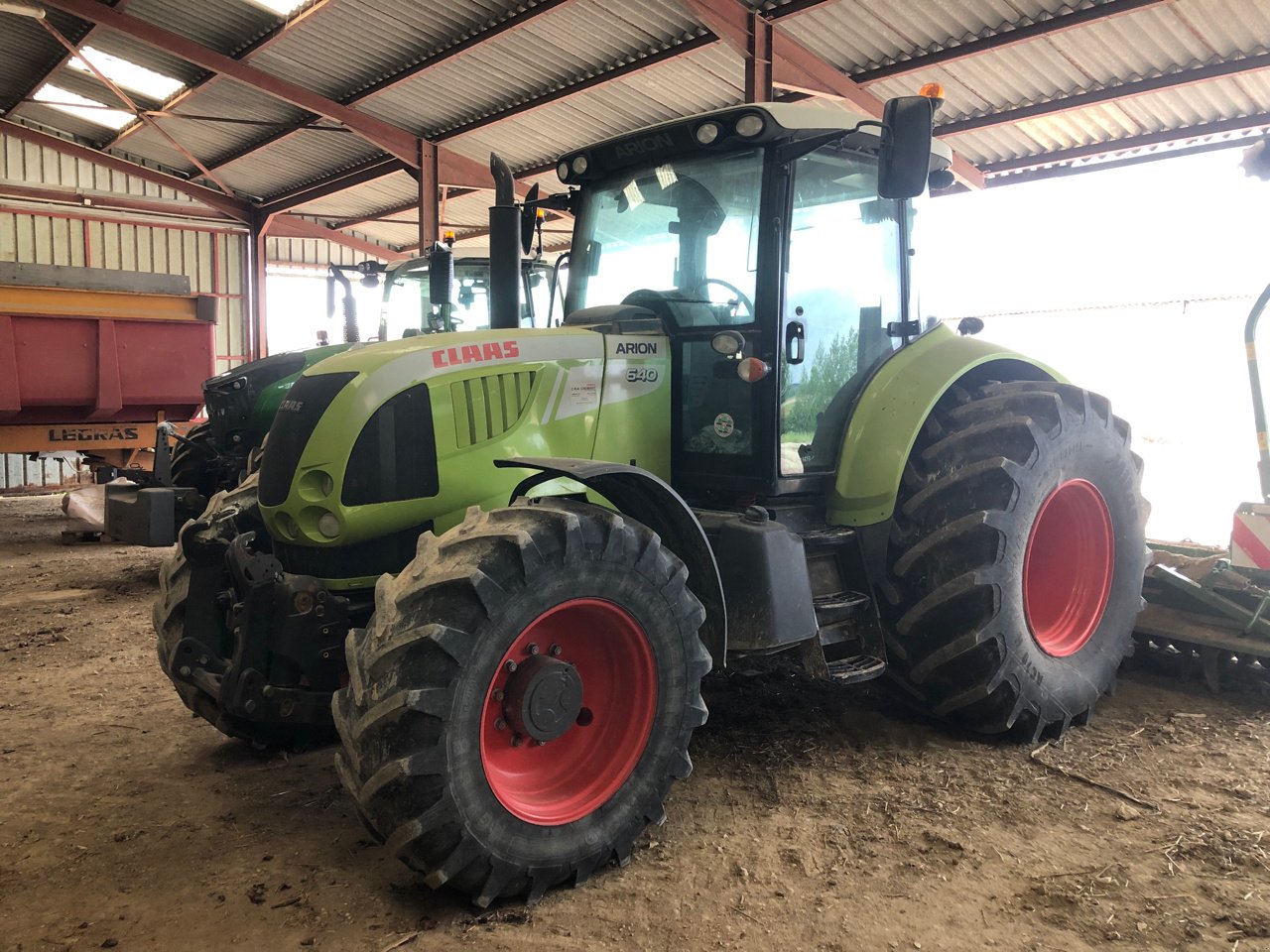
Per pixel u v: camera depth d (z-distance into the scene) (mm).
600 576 2453
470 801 2246
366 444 2811
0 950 2170
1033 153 11688
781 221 3156
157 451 6723
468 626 2248
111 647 4945
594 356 3189
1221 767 3176
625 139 3389
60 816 2881
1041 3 8508
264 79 12680
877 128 3309
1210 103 9875
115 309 8125
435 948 2182
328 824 2828
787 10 8992
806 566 3100
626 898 2400
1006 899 2369
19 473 14367
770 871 2529
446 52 11539
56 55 14047
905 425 3381
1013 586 3260
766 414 3188
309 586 2824
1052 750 3350
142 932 2248
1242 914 2273
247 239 20062
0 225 16953
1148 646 4230
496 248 3562
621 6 9773
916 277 3844
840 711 3744
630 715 2598
